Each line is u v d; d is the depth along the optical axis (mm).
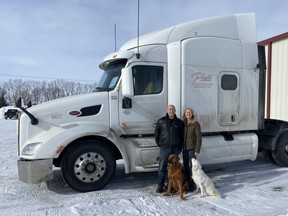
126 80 5410
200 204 4820
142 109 5863
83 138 5594
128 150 5750
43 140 5246
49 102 5574
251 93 6895
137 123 5832
